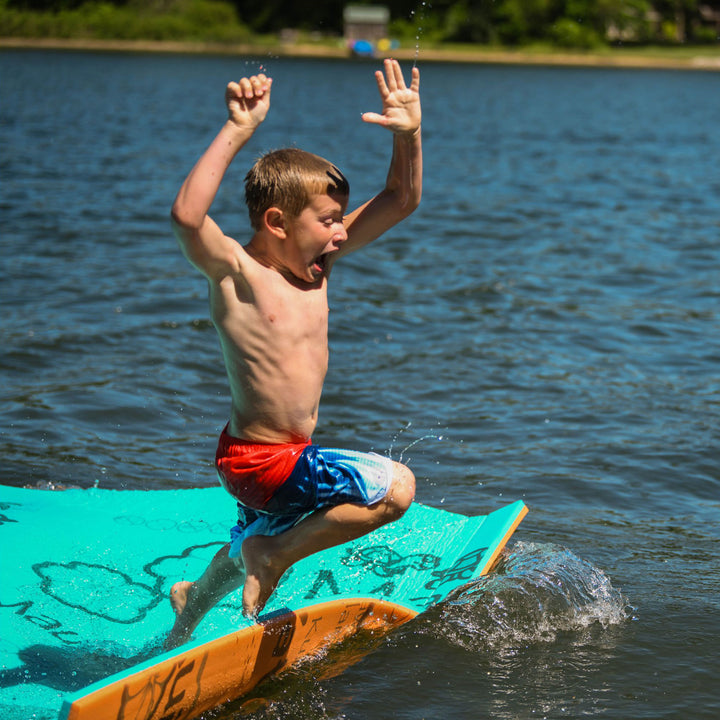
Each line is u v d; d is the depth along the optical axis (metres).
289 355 4.98
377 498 4.96
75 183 24.84
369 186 26.94
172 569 6.61
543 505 8.04
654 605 6.30
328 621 5.58
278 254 4.99
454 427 9.79
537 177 30.45
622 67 122.62
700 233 20.92
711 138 46.81
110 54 106.00
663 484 8.56
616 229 21.25
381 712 5.06
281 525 5.20
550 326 13.51
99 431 9.28
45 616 5.91
